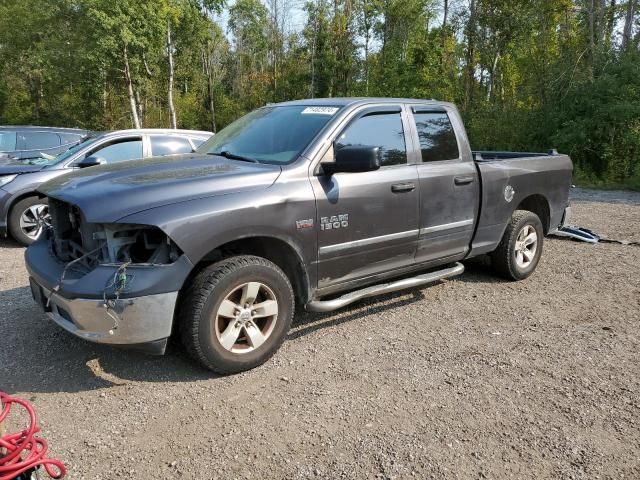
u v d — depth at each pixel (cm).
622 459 287
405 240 468
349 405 338
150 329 336
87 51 2994
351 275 441
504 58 2812
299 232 394
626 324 479
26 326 457
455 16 2911
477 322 480
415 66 3191
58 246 393
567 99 1920
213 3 3394
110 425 314
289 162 408
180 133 873
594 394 355
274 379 371
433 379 373
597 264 675
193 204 349
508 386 364
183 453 289
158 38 3042
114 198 341
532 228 602
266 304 384
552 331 462
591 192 1507
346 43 3828
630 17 2195
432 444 298
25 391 351
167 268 338
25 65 3856
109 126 3719
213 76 4856
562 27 2261
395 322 479
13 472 200
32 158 924
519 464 282
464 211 517
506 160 572
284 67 4369
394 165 463
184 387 359
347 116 437
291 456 287
